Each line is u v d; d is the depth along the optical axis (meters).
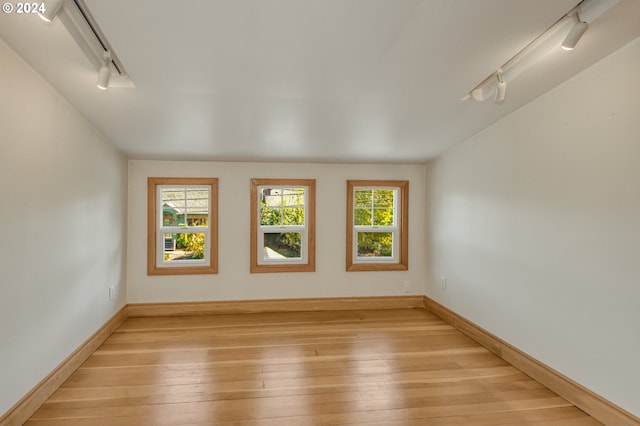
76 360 2.59
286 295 4.28
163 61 1.94
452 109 2.69
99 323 3.12
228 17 1.56
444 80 2.21
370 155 4.00
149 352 2.94
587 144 2.08
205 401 2.19
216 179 4.16
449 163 3.80
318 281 4.33
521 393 2.30
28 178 1.99
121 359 2.79
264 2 1.47
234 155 3.92
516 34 1.73
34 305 2.06
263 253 4.32
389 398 2.23
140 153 3.77
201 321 3.81
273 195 4.37
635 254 1.80
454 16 1.59
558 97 2.30
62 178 2.40
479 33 1.72
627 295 1.84
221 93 2.35
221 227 4.17
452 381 2.46
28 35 1.69
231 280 4.18
